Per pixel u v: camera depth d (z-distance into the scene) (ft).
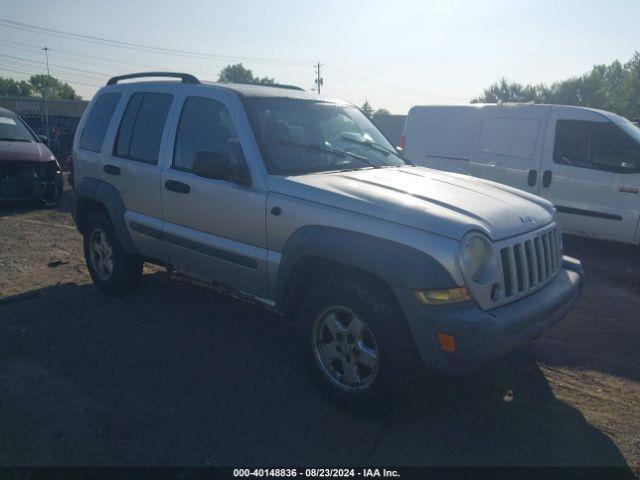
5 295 18.29
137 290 18.71
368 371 11.35
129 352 14.20
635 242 24.57
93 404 11.78
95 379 12.82
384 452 10.39
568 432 11.17
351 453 10.34
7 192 32.99
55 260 22.56
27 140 36.22
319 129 14.98
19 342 14.69
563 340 15.74
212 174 12.68
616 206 24.79
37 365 13.44
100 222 17.70
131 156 16.39
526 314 10.62
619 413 11.94
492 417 11.64
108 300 17.85
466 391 12.66
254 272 13.01
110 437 10.66
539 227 12.07
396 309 10.52
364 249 10.57
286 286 12.29
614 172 24.68
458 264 9.89
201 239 14.15
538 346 15.25
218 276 14.25
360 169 14.21
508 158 28.09
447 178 14.17
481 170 29.14
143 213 16.01
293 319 13.11
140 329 15.62
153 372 13.20
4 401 11.82
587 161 25.54
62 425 11.01
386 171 14.29
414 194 11.75
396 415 11.61
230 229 13.42
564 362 14.32
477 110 29.63
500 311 10.41
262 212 12.56
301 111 14.87
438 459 10.22
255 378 13.01
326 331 11.88
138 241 16.38
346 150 15.03
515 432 11.13
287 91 15.60
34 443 10.43
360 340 11.12
